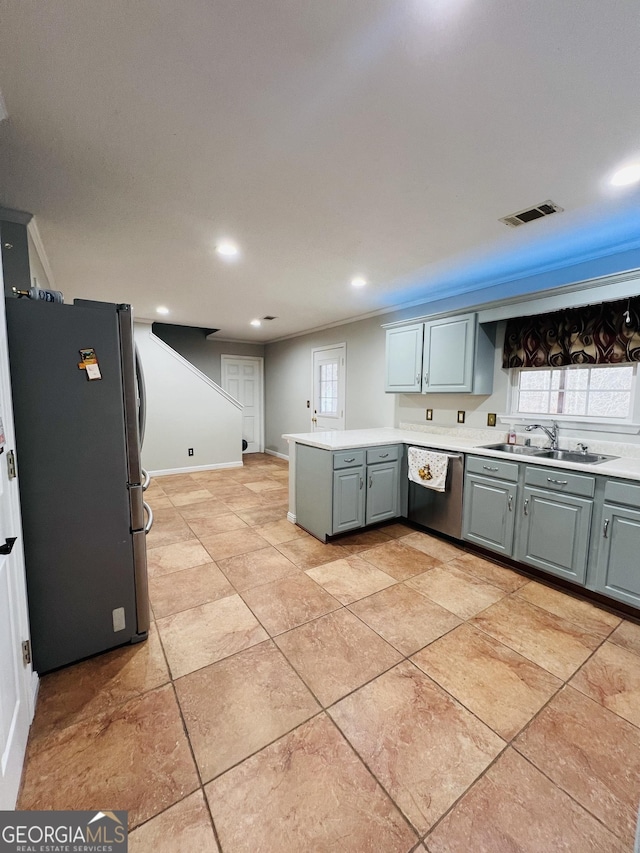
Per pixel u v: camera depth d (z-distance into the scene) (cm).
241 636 193
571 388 288
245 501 430
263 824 109
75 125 140
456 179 176
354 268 301
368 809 113
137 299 410
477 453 282
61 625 168
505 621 207
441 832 107
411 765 126
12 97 125
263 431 754
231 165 166
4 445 128
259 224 224
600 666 173
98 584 175
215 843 104
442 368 343
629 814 112
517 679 165
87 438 167
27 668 144
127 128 142
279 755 129
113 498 175
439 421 383
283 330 605
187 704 151
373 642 189
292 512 360
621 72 113
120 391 174
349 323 510
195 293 383
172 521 364
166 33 103
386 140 148
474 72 114
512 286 318
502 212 207
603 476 216
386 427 451
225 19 99
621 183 178
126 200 195
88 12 96
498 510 271
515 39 103
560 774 124
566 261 281
